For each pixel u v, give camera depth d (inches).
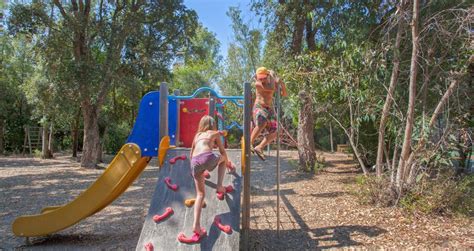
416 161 282.0
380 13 373.7
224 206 179.8
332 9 419.8
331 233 236.2
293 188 406.3
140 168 229.3
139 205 339.9
